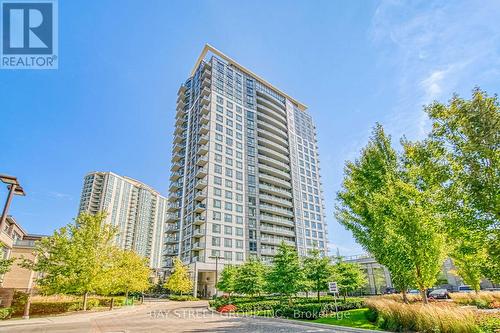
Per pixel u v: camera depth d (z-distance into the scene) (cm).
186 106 8556
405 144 1497
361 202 1780
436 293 2978
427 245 1330
